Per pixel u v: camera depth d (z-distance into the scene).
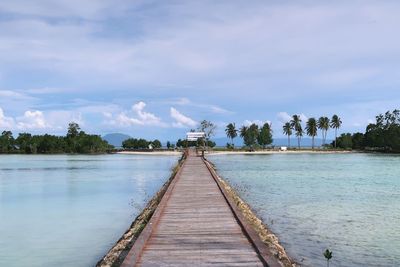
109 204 25.64
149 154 125.94
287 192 30.33
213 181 28.67
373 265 12.44
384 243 14.91
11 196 29.75
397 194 29.00
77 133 157.88
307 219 19.39
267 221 18.89
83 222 20.05
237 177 44.19
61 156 125.38
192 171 38.31
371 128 155.00
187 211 16.27
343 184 36.34
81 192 31.83
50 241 16.39
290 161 83.19
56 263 13.63
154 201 22.02
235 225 13.48
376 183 37.22
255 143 168.88
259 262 9.38
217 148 148.75
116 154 135.25
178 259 9.66
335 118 170.75
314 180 40.47
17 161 88.25
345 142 165.25
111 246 15.63
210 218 14.76
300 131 176.88
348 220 19.14
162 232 12.49
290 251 13.77
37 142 152.38
